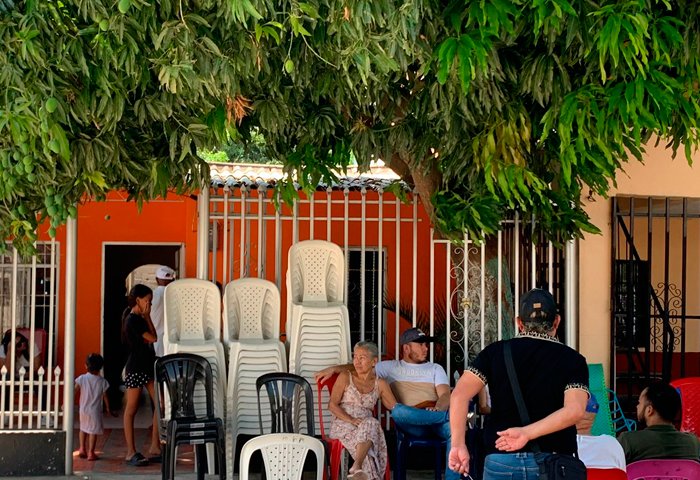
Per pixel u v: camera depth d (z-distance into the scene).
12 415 9.16
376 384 8.40
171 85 5.77
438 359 9.91
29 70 5.82
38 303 13.25
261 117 7.20
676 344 13.08
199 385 8.86
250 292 9.23
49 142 5.68
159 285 11.59
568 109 6.64
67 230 9.18
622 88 6.56
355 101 7.62
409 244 12.29
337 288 9.27
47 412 9.23
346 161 8.20
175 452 8.09
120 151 6.72
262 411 8.88
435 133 7.88
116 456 10.35
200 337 9.12
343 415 8.23
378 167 13.86
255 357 8.86
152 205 14.38
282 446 6.93
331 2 5.99
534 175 7.53
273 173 13.75
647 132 7.29
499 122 7.44
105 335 14.54
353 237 12.47
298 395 8.20
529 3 6.39
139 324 10.05
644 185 10.02
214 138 6.80
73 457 9.75
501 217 8.82
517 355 5.21
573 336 9.65
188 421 8.16
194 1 5.95
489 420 5.28
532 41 6.93
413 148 8.06
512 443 4.95
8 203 6.39
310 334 8.94
